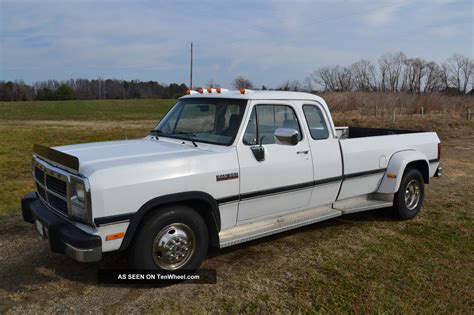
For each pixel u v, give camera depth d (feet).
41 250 16.67
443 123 83.15
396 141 21.38
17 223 19.90
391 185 20.43
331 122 18.51
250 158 15.34
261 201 15.94
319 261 16.05
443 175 32.94
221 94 16.78
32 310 12.28
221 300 13.00
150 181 12.87
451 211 23.03
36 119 140.05
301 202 17.53
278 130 15.01
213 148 15.15
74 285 13.83
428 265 15.74
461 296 13.43
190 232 13.97
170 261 13.64
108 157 13.50
